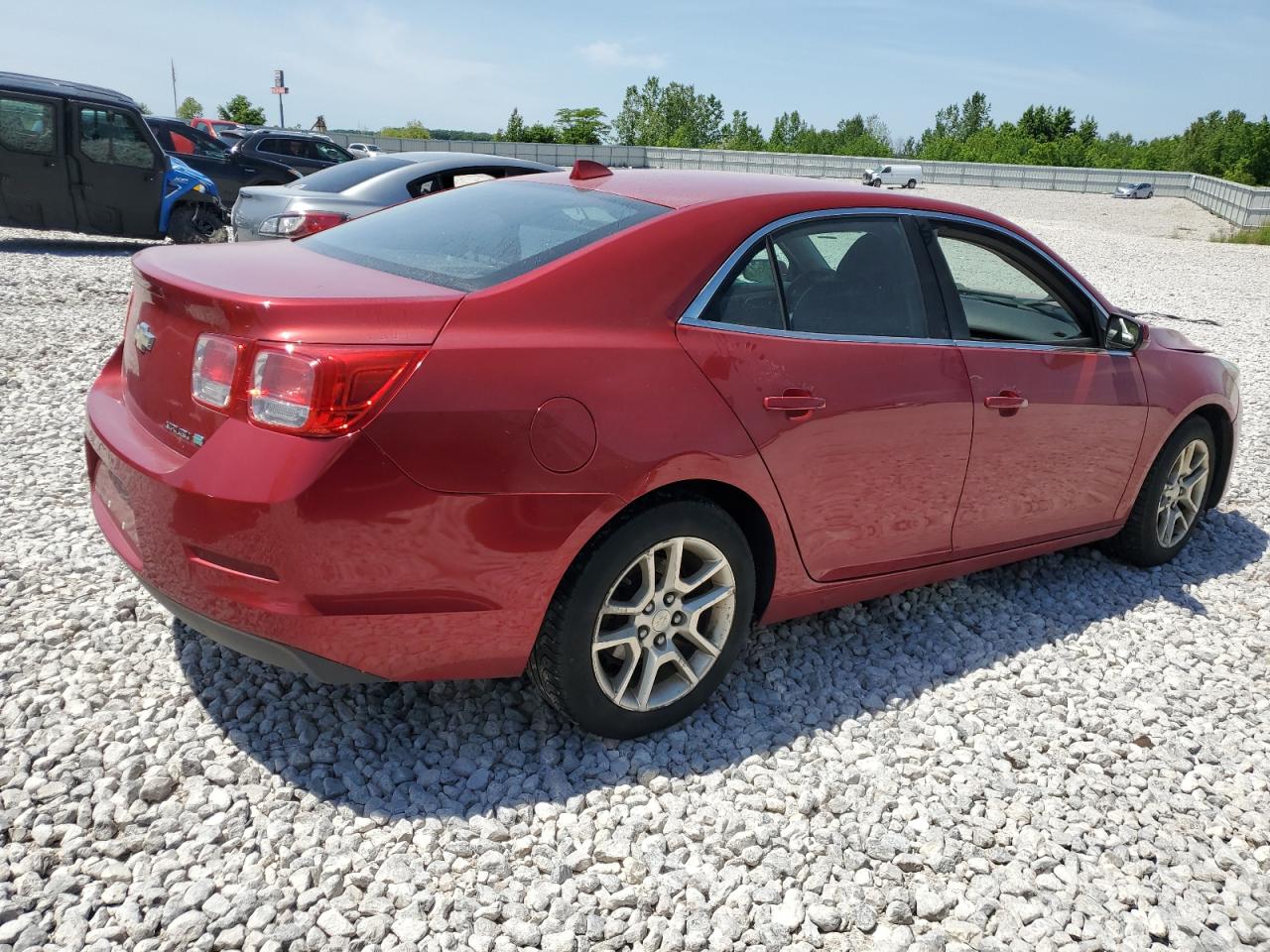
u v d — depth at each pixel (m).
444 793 2.65
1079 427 3.80
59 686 2.99
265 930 2.19
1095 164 78.44
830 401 3.00
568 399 2.50
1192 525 4.68
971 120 131.62
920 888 2.48
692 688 2.97
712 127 113.12
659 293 2.76
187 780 2.62
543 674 2.72
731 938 2.28
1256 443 6.63
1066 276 3.84
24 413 5.67
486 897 2.32
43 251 12.47
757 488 2.87
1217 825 2.82
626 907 2.35
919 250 3.39
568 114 105.00
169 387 2.55
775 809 2.71
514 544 2.47
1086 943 2.35
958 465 3.42
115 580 3.68
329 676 2.46
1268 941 2.42
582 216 2.98
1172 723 3.30
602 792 2.70
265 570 2.33
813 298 3.09
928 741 3.09
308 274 2.68
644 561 2.74
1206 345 10.30
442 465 2.35
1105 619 4.04
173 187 12.88
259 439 2.29
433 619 2.47
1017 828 2.73
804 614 3.32
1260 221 33.94
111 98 12.39
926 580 3.63
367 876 2.36
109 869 2.30
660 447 2.63
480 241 2.91
